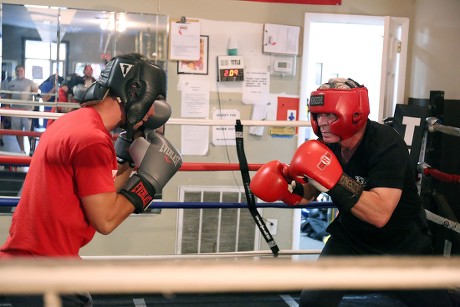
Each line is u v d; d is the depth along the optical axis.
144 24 3.57
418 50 3.76
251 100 3.75
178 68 3.65
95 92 1.59
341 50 5.28
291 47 3.75
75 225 1.51
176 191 3.73
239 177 3.78
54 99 3.51
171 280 0.61
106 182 1.49
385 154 1.84
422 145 3.01
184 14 3.63
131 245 3.69
